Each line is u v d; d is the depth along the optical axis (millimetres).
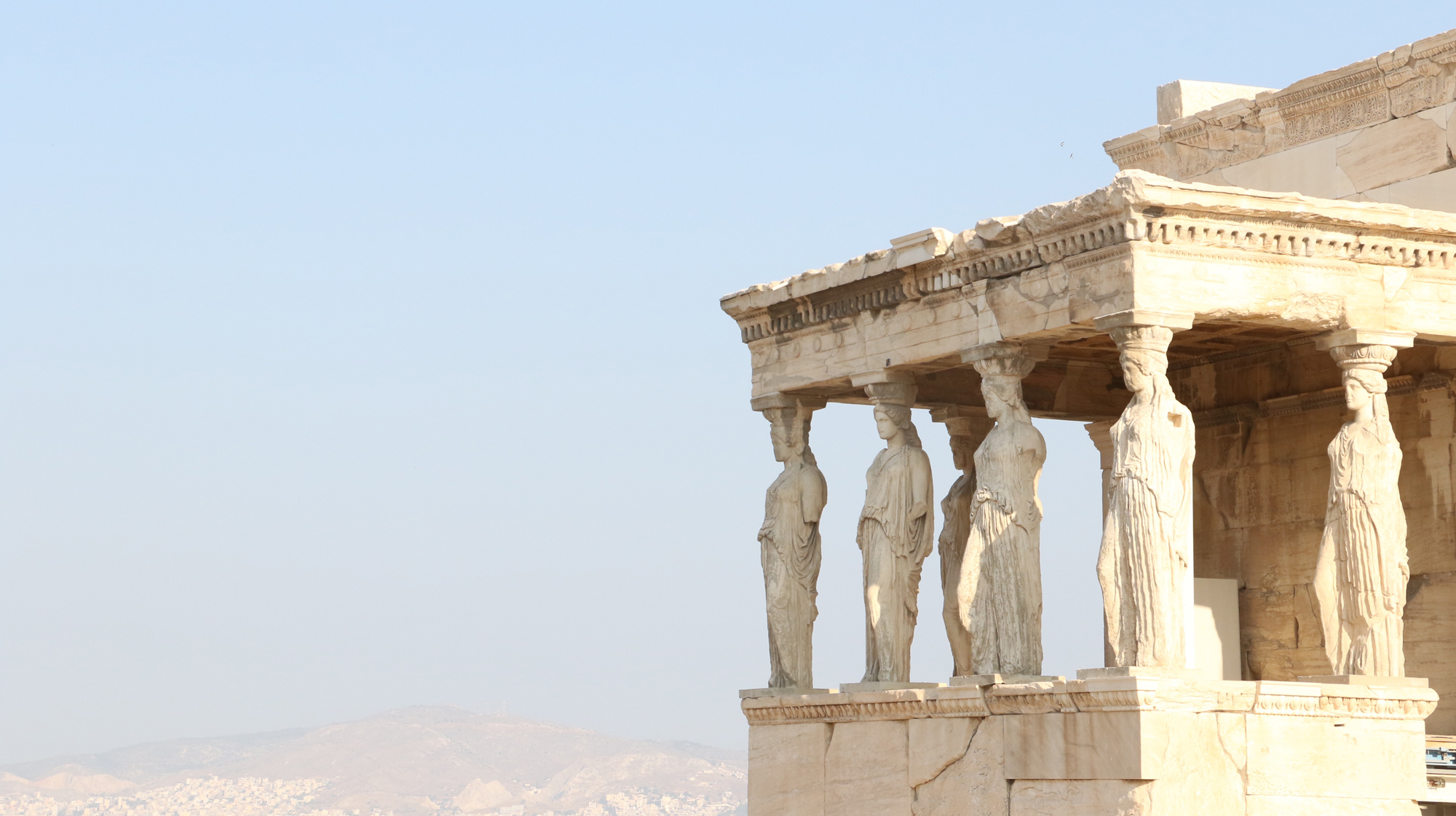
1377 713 20906
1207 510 27438
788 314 25391
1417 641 25078
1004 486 22156
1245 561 26891
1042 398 26641
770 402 25766
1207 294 20891
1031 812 20984
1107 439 27906
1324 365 25938
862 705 23297
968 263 22578
